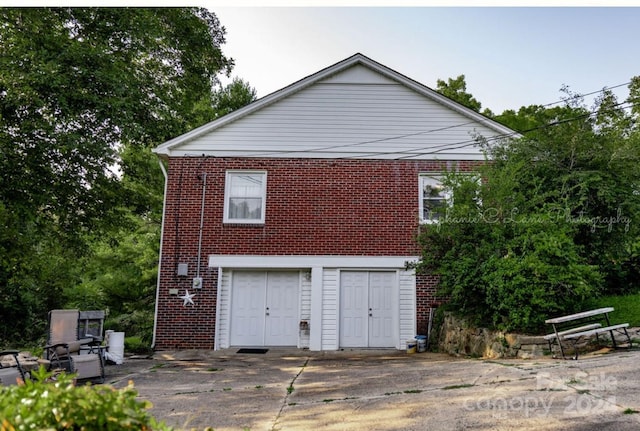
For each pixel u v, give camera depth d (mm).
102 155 11719
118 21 12016
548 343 8016
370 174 12883
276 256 12461
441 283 10109
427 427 4438
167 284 12312
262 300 12641
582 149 10461
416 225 12586
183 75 15328
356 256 12461
